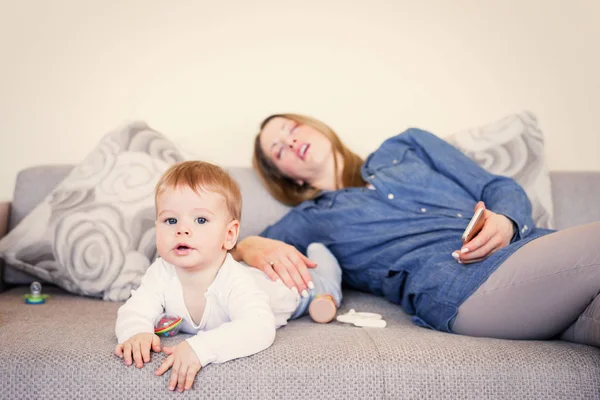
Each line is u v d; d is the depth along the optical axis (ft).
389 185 5.44
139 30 7.17
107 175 5.61
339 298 4.90
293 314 4.58
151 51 7.19
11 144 7.05
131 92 7.18
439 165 5.60
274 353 3.34
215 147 7.25
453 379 3.22
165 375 3.18
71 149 7.12
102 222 5.33
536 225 5.80
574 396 3.21
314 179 6.23
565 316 3.68
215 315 3.80
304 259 4.78
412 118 7.39
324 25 7.32
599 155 7.53
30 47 7.05
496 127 6.31
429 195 5.32
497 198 5.09
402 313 4.85
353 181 6.17
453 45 7.41
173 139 7.20
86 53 7.11
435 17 7.38
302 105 7.30
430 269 4.50
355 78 7.34
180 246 3.61
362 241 5.26
